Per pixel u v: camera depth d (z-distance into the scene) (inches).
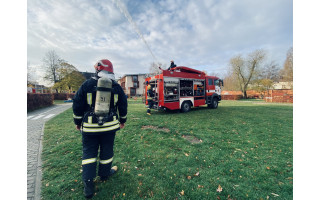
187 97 343.6
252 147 133.0
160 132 176.6
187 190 75.4
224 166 99.2
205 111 363.3
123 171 92.5
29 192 74.7
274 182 82.5
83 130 67.5
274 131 184.7
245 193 73.8
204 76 391.5
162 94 295.6
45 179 85.1
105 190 74.6
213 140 150.0
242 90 1301.7
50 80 1184.8
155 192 73.9
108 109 68.6
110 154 76.9
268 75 1459.2
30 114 351.3
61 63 1196.5
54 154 118.4
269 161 106.3
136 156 113.3
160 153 118.5
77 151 123.6
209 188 77.3
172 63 377.7
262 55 1168.2
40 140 151.8
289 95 746.2
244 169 95.5
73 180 84.0
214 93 422.9
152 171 92.4
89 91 67.7
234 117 277.7
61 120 258.5
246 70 1245.7
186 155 114.7
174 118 264.2
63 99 1051.9
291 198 70.5
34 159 110.1
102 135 72.6
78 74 1284.4
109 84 69.9
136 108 440.8
